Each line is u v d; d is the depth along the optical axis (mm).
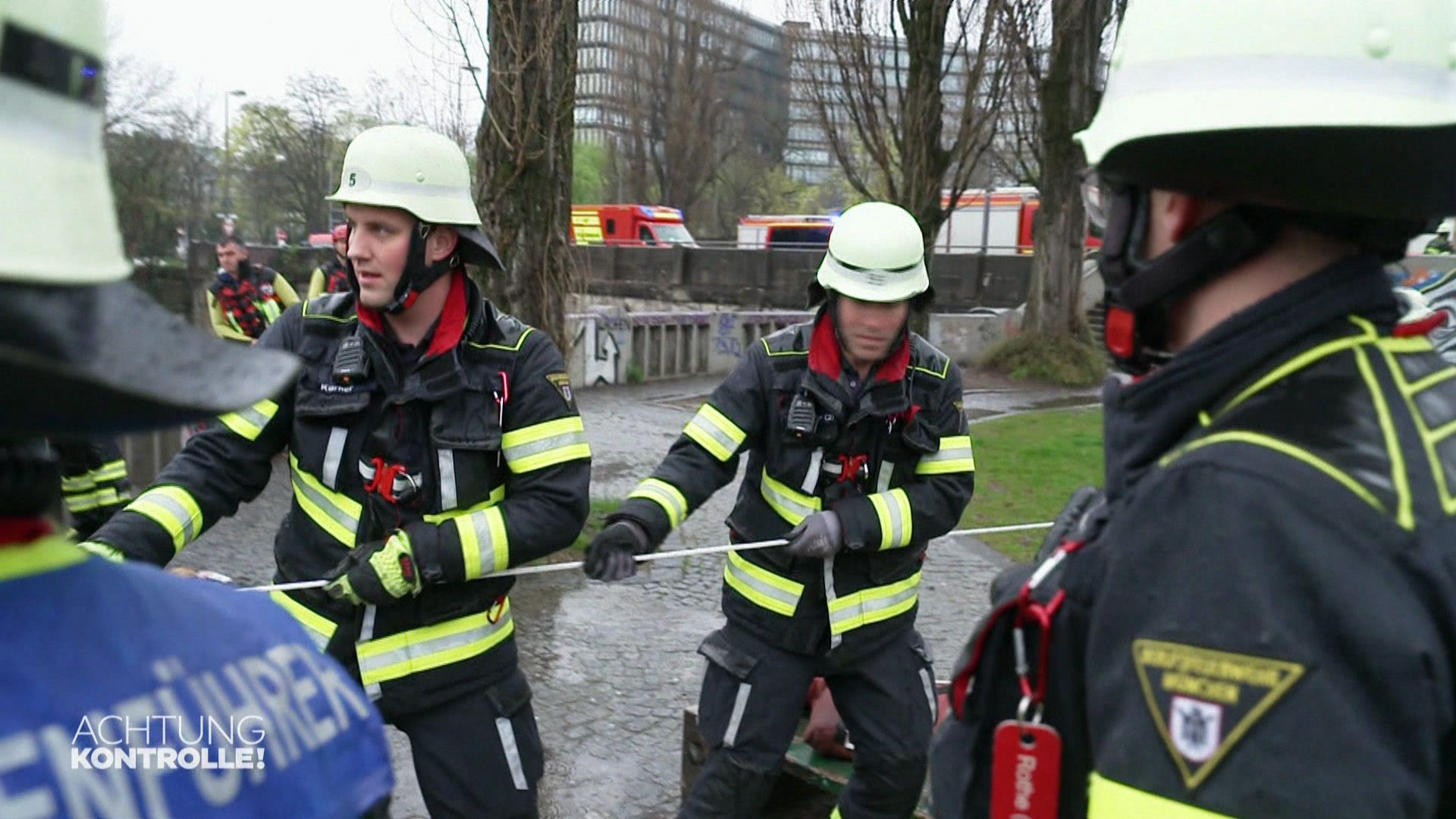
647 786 4055
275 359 994
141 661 932
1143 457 1251
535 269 6680
